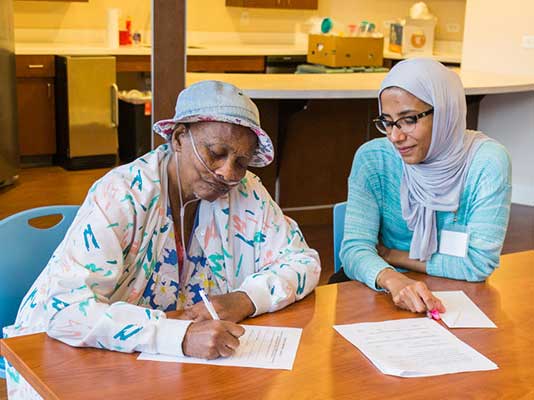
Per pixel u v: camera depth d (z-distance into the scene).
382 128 2.18
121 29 7.29
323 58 6.28
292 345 1.56
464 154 2.13
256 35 8.27
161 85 3.78
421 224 2.16
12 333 1.69
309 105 4.93
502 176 2.10
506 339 1.64
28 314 1.68
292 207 5.04
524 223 5.34
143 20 7.47
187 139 1.67
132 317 1.51
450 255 2.11
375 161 2.26
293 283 1.79
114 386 1.35
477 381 1.43
